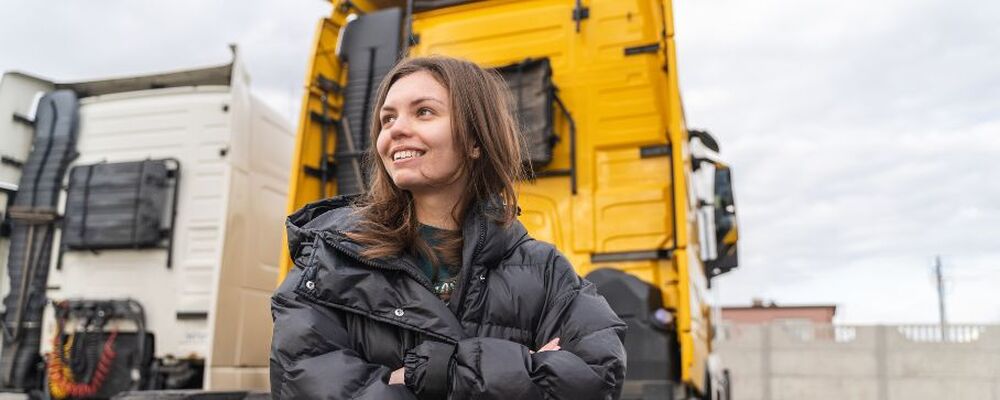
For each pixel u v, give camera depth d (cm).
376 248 123
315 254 126
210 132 486
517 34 445
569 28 436
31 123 543
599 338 126
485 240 130
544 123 409
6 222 526
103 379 455
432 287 126
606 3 434
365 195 148
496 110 139
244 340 466
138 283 471
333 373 114
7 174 529
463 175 134
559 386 113
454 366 113
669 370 351
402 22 487
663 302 378
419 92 132
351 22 473
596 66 427
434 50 457
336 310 125
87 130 510
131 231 465
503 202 137
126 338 466
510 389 109
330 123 461
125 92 521
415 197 137
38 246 490
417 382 114
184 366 452
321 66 458
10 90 533
